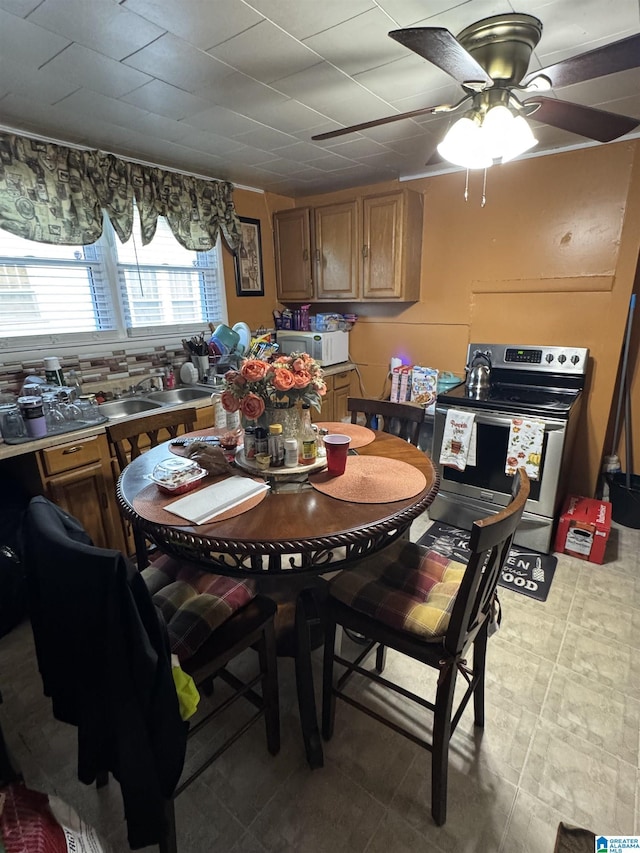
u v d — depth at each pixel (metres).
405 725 1.53
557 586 2.23
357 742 1.47
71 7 1.29
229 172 3.04
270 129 2.27
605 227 2.56
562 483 2.59
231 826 1.23
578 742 1.45
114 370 2.83
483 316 3.11
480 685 1.45
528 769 1.37
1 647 1.92
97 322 2.76
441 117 2.12
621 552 2.51
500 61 1.40
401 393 3.46
